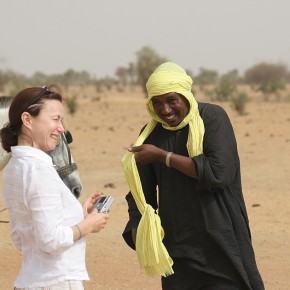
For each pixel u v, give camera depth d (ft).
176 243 13.94
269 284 23.06
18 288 11.51
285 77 322.75
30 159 11.38
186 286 13.93
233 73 359.25
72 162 19.85
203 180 13.34
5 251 27.84
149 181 14.55
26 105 11.48
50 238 11.13
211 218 13.66
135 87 288.10
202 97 180.24
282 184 42.78
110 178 46.39
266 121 96.89
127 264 25.81
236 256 13.60
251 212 34.65
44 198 11.19
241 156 57.21
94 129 87.97
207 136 13.69
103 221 11.85
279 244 28.43
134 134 81.15
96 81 314.76
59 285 11.37
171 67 13.71
